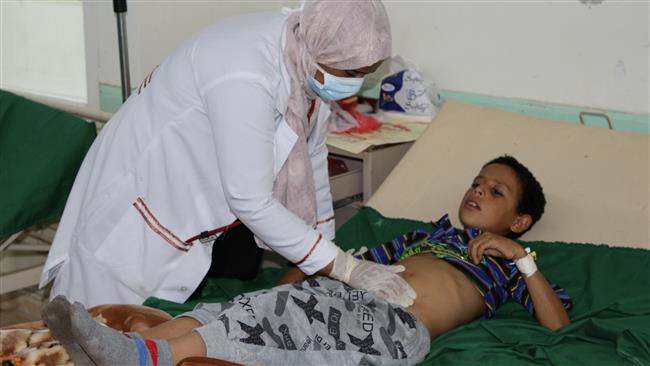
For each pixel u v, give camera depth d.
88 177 1.94
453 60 2.96
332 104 2.76
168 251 1.83
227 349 1.47
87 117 2.61
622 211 2.18
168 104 1.74
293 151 1.77
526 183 2.16
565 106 2.70
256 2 3.27
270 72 1.59
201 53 1.65
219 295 2.06
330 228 2.05
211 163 1.74
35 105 2.55
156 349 1.38
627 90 2.55
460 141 2.55
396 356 1.61
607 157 2.32
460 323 1.91
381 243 2.30
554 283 2.02
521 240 2.21
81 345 1.30
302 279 1.98
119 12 2.53
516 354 1.69
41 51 3.34
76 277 1.93
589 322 1.78
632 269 1.99
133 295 1.89
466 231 2.10
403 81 2.94
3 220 2.35
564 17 2.64
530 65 2.76
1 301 3.32
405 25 3.06
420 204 2.41
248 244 2.05
